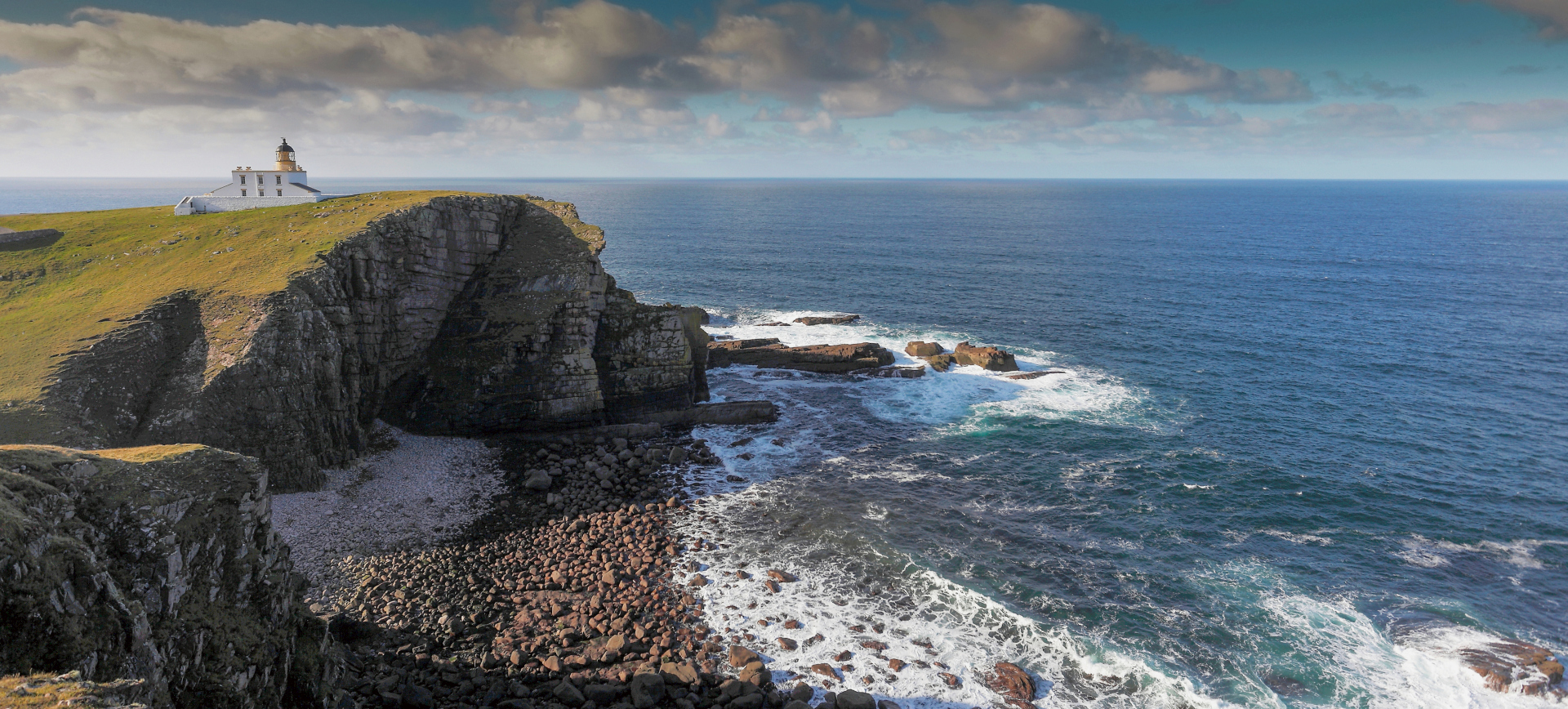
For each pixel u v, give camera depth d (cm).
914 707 3030
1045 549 4209
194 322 4597
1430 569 4038
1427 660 3322
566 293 5831
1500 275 13162
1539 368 7631
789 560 4047
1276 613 3650
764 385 7025
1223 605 3716
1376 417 6300
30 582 1742
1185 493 4916
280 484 4391
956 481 5066
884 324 9562
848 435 5859
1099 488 4984
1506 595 3816
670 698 2966
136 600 2005
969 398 6731
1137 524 4503
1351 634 3500
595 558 3984
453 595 3622
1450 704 3070
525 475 4978
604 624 3400
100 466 2198
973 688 3133
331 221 5762
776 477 5103
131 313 4553
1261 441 5784
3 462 2020
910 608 3647
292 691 2489
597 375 5831
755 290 11888
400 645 3203
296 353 4497
